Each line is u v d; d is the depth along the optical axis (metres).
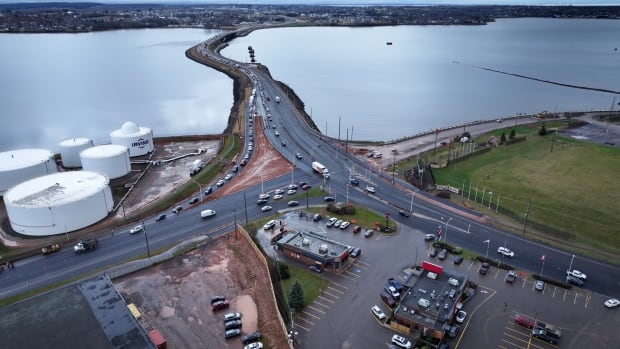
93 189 117.06
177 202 126.12
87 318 66.75
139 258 96.06
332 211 116.69
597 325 75.00
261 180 139.12
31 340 62.50
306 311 78.88
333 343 71.38
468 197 127.00
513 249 99.00
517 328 74.31
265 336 73.12
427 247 100.00
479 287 85.12
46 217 106.94
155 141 191.38
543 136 183.25
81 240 104.88
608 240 103.50
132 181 147.25
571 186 133.00
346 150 168.00
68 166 161.25
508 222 112.19
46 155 147.50
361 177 141.00
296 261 94.88
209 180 141.38
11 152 148.75
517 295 82.81
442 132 195.00
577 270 90.44
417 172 144.00
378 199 125.00
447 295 79.31
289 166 150.75
